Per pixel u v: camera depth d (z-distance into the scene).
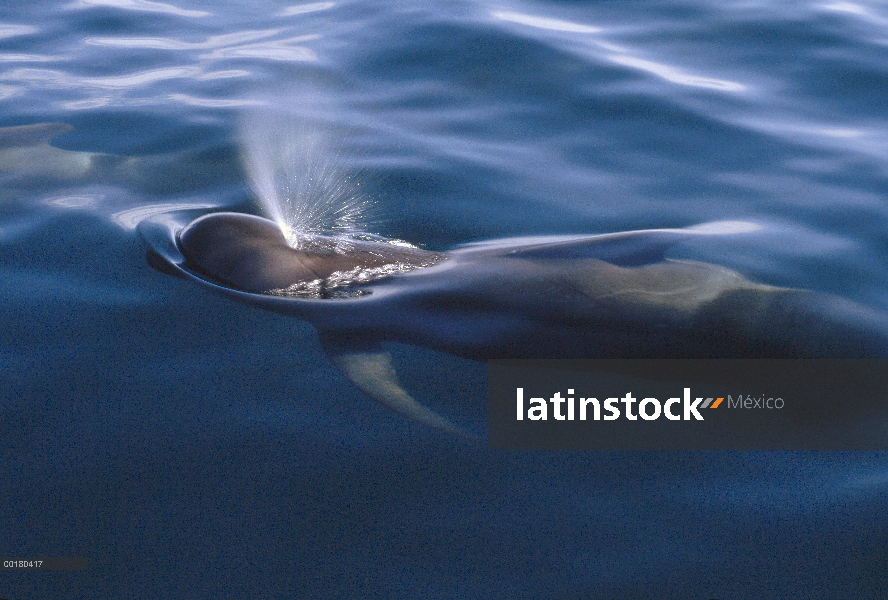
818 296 23.80
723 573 16.44
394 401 20.89
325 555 16.75
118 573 16.27
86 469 18.64
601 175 31.77
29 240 27.22
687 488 18.66
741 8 45.81
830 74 39.03
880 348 22.14
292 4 48.75
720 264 25.61
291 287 25.23
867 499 18.31
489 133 34.62
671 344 22.53
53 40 44.12
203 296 24.70
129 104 37.16
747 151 33.44
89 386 21.05
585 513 17.89
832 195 30.44
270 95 37.78
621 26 44.03
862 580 16.28
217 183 30.98
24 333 22.80
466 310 23.97
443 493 18.30
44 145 33.59
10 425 19.78
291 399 20.89
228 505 17.84
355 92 38.00
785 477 19.00
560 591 16.06
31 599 15.63
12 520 17.34
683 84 38.25
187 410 20.41
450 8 45.91
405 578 16.30
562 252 25.41
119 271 25.67
